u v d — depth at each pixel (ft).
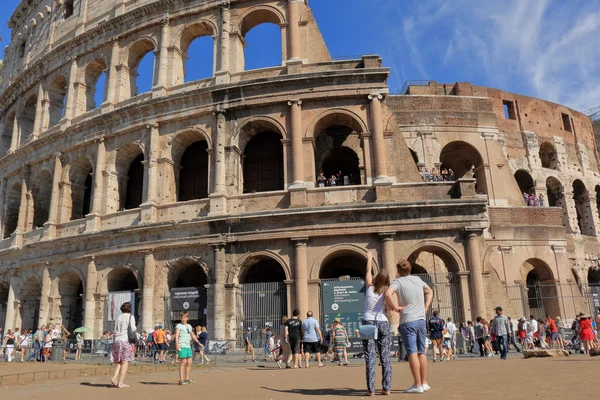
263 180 136.26
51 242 143.64
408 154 123.85
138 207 140.05
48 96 173.58
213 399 40.42
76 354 123.03
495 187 155.33
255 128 132.87
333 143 136.77
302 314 111.65
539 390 35.01
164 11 148.56
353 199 119.34
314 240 117.29
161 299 124.36
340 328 85.71
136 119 139.95
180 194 141.69
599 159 207.21
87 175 160.45
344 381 51.39
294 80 126.82
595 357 69.31
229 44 138.62
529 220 153.69
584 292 162.91
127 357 56.80
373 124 123.13
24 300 154.81
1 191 180.04
